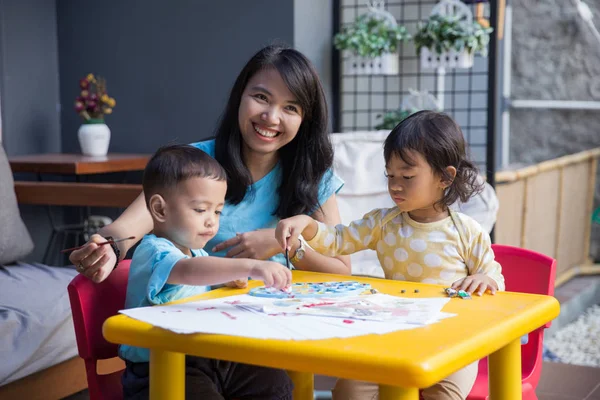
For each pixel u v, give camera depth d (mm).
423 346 1111
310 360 1102
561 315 4578
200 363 1503
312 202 1969
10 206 2814
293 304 1387
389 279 1757
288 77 1840
